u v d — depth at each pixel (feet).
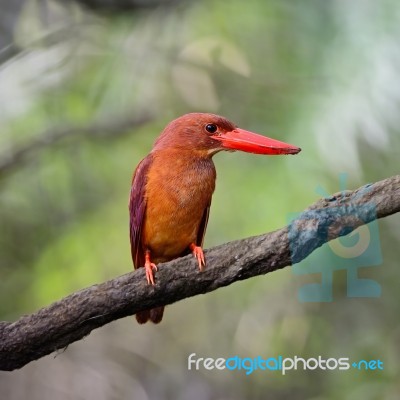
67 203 40.24
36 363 39.17
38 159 39.99
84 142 40.24
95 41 39.91
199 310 40.37
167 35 40.06
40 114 39.60
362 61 34.65
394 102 34.06
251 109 38.11
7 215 40.40
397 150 34.83
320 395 38.75
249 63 38.47
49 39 38.75
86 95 39.88
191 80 39.75
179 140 24.59
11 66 39.34
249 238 19.84
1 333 20.36
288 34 37.73
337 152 34.01
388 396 36.19
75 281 37.83
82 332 20.53
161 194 24.16
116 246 38.63
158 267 20.18
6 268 40.50
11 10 38.19
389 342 37.58
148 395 40.24
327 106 34.60
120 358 40.70
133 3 38.93
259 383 40.47
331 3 36.65
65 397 38.78
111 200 40.19
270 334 37.99
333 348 37.81
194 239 24.84
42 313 20.36
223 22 39.17
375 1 35.32
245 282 38.17
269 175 35.22
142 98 40.22
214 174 24.80
